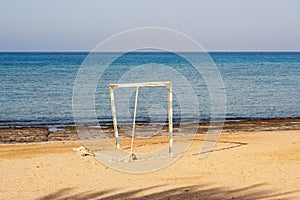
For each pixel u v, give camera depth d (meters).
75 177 10.95
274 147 14.50
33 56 147.12
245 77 55.44
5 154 13.80
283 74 61.69
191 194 9.47
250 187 10.03
